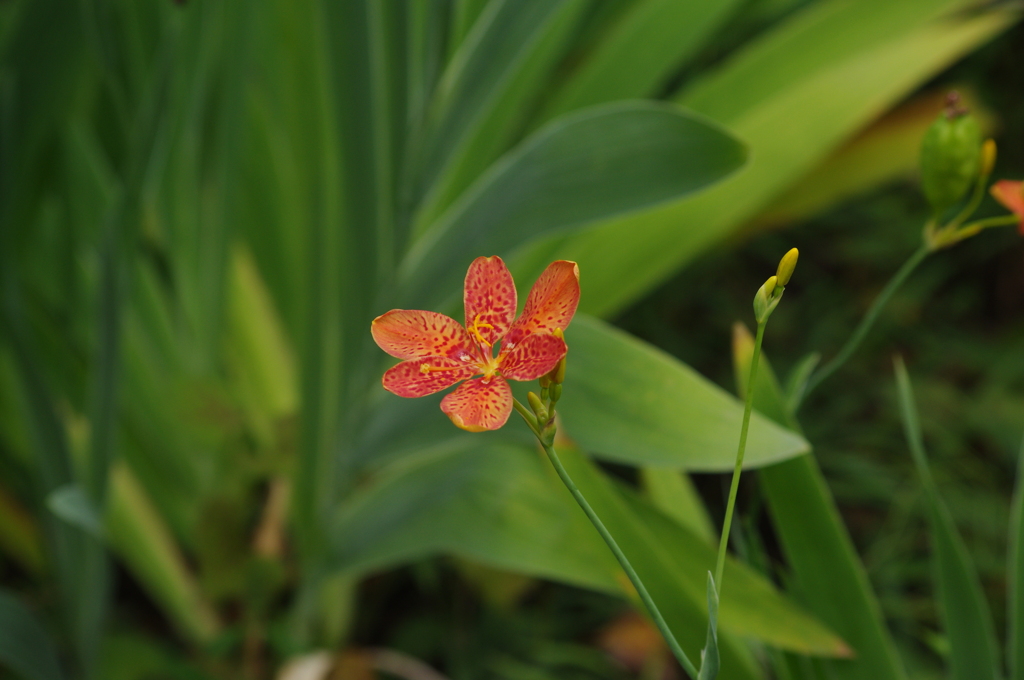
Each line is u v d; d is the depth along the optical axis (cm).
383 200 90
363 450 91
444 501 93
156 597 118
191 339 117
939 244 77
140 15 105
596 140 82
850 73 101
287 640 103
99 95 112
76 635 110
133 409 115
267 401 124
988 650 78
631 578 70
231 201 98
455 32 104
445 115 91
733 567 79
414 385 70
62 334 116
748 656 82
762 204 101
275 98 112
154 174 90
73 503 88
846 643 79
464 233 87
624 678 125
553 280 69
